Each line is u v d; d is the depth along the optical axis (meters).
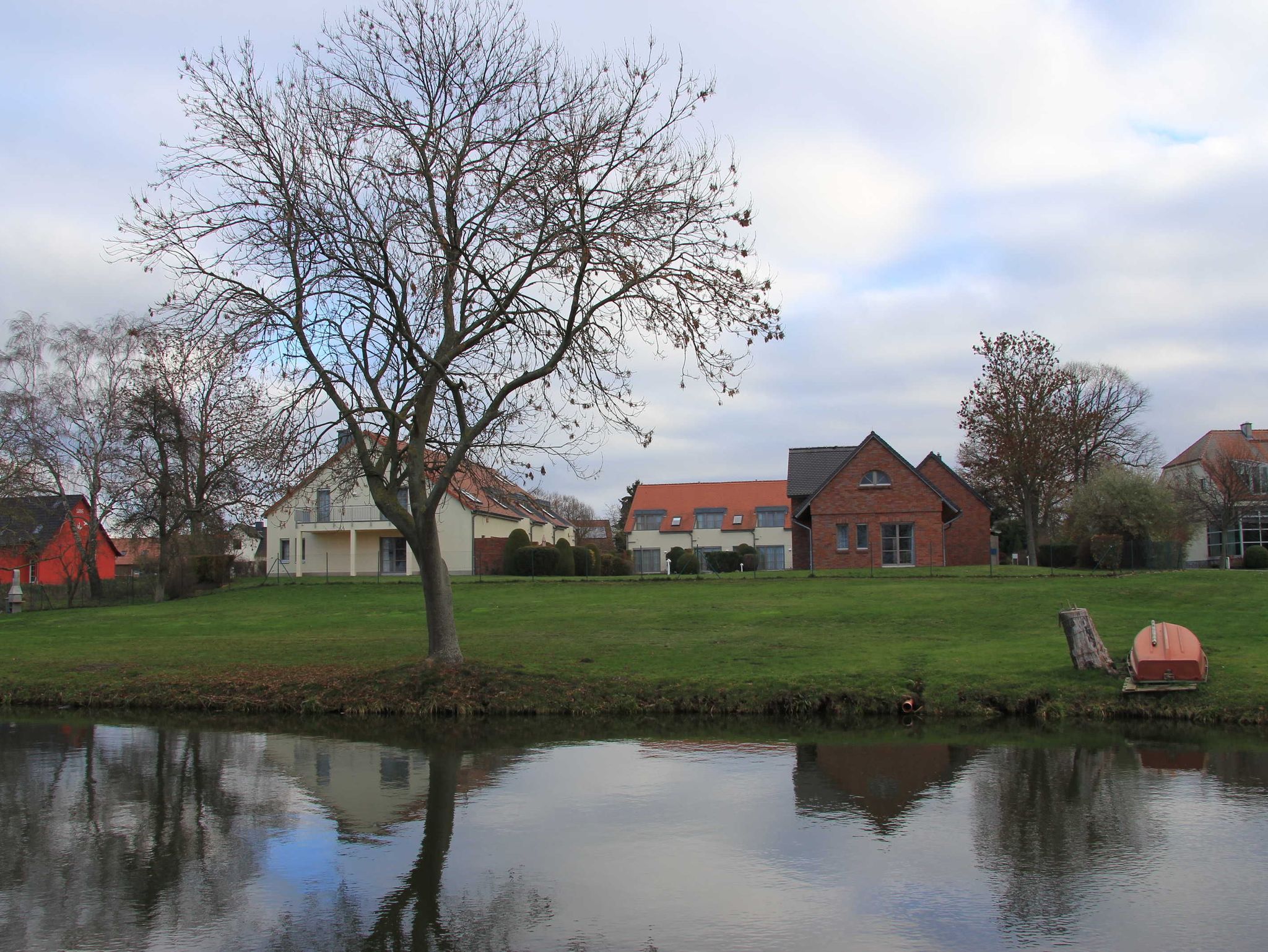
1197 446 67.69
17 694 18.78
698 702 16.08
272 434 16.30
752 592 30.31
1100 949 6.40
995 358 48.31
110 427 39.88
